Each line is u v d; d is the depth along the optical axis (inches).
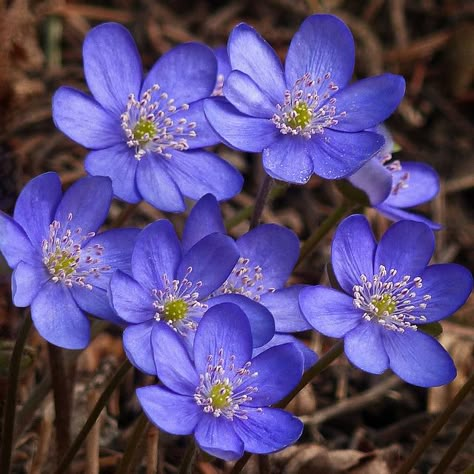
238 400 11.8
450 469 13.9
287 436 11.6
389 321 12.2
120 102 12.8
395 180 13.4
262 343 11.9
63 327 11.9
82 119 12.6
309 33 12.8
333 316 12.1
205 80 12.9
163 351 11.7
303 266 15.6
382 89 12.7
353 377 14.8
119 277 11.8
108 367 14.3
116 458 13.6
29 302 11.9
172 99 12.8
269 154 12.5
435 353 12.1
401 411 14.6
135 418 14.2
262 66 12.7
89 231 12.2
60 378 12.5
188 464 12.1
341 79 12.8
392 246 12.3
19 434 13.1
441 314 12.3
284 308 12.2
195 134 12.8
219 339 11.8
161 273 12.0
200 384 11.8
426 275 12.4
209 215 12.0
